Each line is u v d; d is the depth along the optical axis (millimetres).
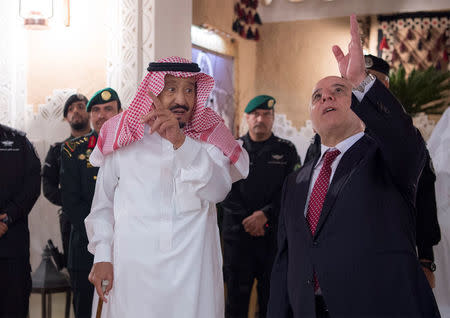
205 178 1791
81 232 2785
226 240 3320
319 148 2146
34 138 3445
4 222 2789
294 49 5477
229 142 1991
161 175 1887
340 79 1816
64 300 3396
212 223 1984
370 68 2473
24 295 2895
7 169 2887
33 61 3447
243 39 5090
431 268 2131
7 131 2945
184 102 1905
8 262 2828
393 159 1583
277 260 1915
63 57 3379
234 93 4934
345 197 1661
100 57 3285
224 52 4781
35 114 3447
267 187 3299
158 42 3158
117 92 3230
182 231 1863
